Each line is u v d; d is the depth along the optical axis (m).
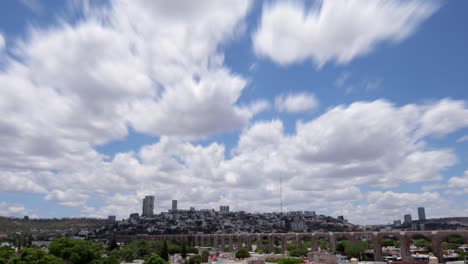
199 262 191.00
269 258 184.25
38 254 133.25
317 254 160.62
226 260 195.00
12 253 158.62
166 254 195.50
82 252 152.75
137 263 189.38
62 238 158.38
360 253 192.75
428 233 165.88
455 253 195.50
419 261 154.25
